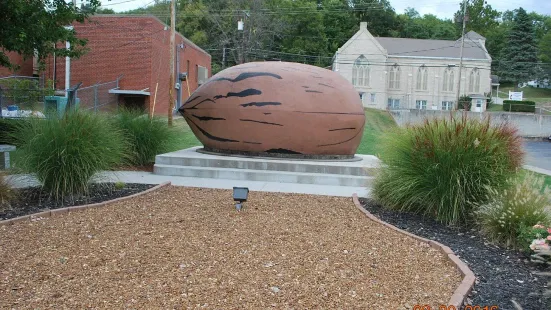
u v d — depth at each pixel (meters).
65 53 12.72
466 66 51.19
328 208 7.60
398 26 65.50
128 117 11.71
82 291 4.02
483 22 75.75
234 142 11.07
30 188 8.13
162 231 5.90
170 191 8.58
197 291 4.07
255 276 4.46
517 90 64.94
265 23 50.25
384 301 4.00
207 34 51.56
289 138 10.72
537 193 6.26
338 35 59.91
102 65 23.34
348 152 11.25
